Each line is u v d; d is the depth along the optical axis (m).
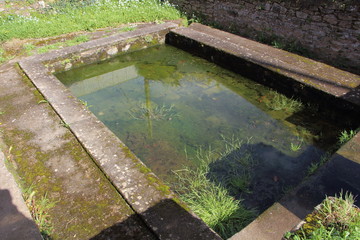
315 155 3.24
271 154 3.29
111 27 6.43
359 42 4.38
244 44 5.38
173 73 5.20
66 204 2.25
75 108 3.41
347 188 2.23
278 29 5.45
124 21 6.69
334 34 4.64
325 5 4.61
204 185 2.88
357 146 2.68
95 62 5.49
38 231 1.96
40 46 5.43
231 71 5.11
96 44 5.41
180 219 2.07
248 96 4.41
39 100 3.63
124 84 4.91
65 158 2.69
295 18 5.09
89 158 2.69
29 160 2.68
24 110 3.43
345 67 4.67
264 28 5.68
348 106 3.52
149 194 2.28
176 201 2.22
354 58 4.52
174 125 3.84
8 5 7.25
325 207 1.54
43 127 3.13
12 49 5.28
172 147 3.45
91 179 2.46
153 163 3.21
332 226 1.42
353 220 1.45
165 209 2.15
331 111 3.74
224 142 3.51
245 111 4.07
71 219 2.13
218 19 6.55
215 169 3.12
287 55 4.82
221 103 4.28
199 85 4.79
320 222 1.44
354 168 2.42
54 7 7.32
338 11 4.48
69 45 5.43
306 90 3.97
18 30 5.83
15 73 4.39
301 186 2.29
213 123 3.85
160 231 1.98
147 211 2.14
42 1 7.54
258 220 2.08
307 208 2.12
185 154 3.34
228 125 3.80
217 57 5.27
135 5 7.38
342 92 3.68
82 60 5.31
